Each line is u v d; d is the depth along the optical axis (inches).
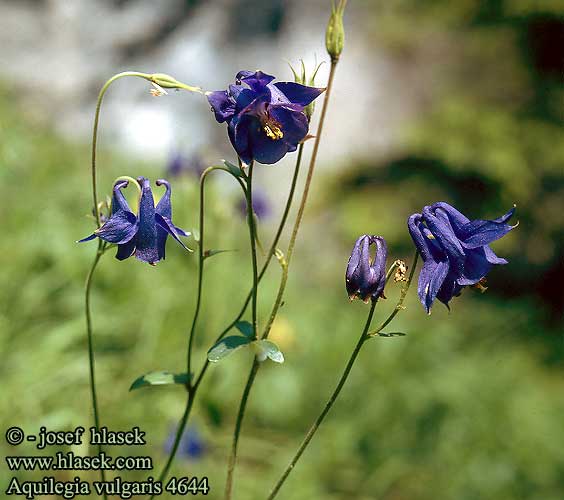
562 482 45.6
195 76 110.1
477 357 54.8
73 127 101.6
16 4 110.1
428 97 84.1
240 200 49.3
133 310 44.9
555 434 48.5
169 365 42.8
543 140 74.1
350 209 73.5
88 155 76.9
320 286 70.1
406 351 50.4
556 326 70.2
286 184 84.1
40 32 109.3
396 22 88.0
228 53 111.0
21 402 37.9
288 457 42.3
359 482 42.9
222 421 43.9
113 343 43.4
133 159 79.1
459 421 46.5
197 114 107.7
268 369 46.0
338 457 43.8
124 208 27.8
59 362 39.9
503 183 72.1
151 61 111.2
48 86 105.0
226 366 41.4
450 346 54.8
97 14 112.5
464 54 83.0
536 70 78.9
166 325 45.4
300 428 45.2
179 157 48.7
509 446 46.3
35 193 53.6
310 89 26.7
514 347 63.2
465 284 26.8
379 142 83.4
